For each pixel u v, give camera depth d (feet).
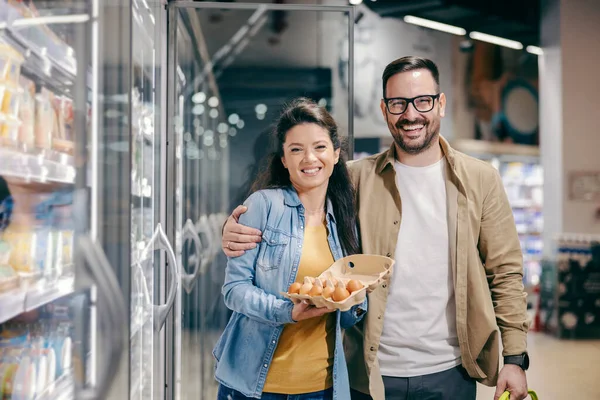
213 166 12.10
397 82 6.98
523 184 34.68
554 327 24.22
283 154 6.39
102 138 4.12
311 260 6.25
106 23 4.17
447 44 30.25
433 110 6.98
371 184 7.29
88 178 4.07
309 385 6.08
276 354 6.10
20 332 4.43
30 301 4.02
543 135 27.78
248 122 11.94
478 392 14.82
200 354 11.85
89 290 4.07
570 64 26.66
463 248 7.00
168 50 9.43
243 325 6.26
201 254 12.07
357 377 7.25
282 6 10.57
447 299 7.07
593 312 23.70
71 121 4.85
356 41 26.32
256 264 6.19
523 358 7.00
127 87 4.17
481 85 32.07
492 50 32.19
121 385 4.16
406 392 6.98
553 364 19.54
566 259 24.03
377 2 26.13
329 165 6.22
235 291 6.01
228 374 6.23
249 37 11.44
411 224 7.12
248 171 12.02
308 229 6.41
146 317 6.81
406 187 7.21
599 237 23.77
